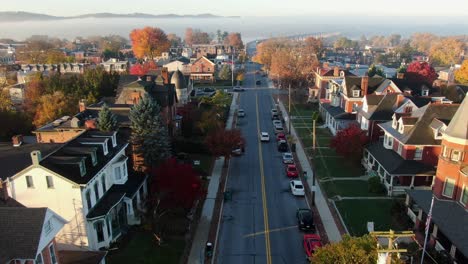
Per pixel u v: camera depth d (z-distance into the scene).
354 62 194.38
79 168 31.98
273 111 84.56
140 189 41.84
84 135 39.50
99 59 167.12
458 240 28.92
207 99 85.00
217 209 41.22
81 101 53.88
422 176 43.06
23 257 22.42
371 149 50.84
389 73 126.31
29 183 31.16
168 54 167.50
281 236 35.78
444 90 74.06
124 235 35.56
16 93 89.62
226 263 31.67
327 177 49.22
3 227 23.33
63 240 32.28
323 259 23.09
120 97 59.12
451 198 34.91
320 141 64.75
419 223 35.12
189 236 35.47
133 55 197.75
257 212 40.47
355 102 66.69
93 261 28.25
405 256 28.80
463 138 33.72
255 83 130.38
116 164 38.44
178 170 37.72
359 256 21.86
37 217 23.62
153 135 44.47
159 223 36.88
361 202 41.91
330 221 38.03
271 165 54.28
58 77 74.12
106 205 33.94
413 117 46.19
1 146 42.19
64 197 31.33
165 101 57.81
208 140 52.56
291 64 108.06
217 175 50.56
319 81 94.88
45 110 60.53
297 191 43.66
